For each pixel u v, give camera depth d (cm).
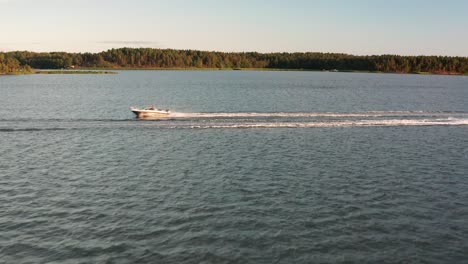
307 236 2806
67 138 5488
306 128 6275
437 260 2558
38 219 3020
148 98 10725
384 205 3338
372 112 7844
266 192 3575
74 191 3569
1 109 8306
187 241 2720
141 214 3109
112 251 2600
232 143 5306
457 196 3566
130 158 4591
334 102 10088
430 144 5425
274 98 10844
